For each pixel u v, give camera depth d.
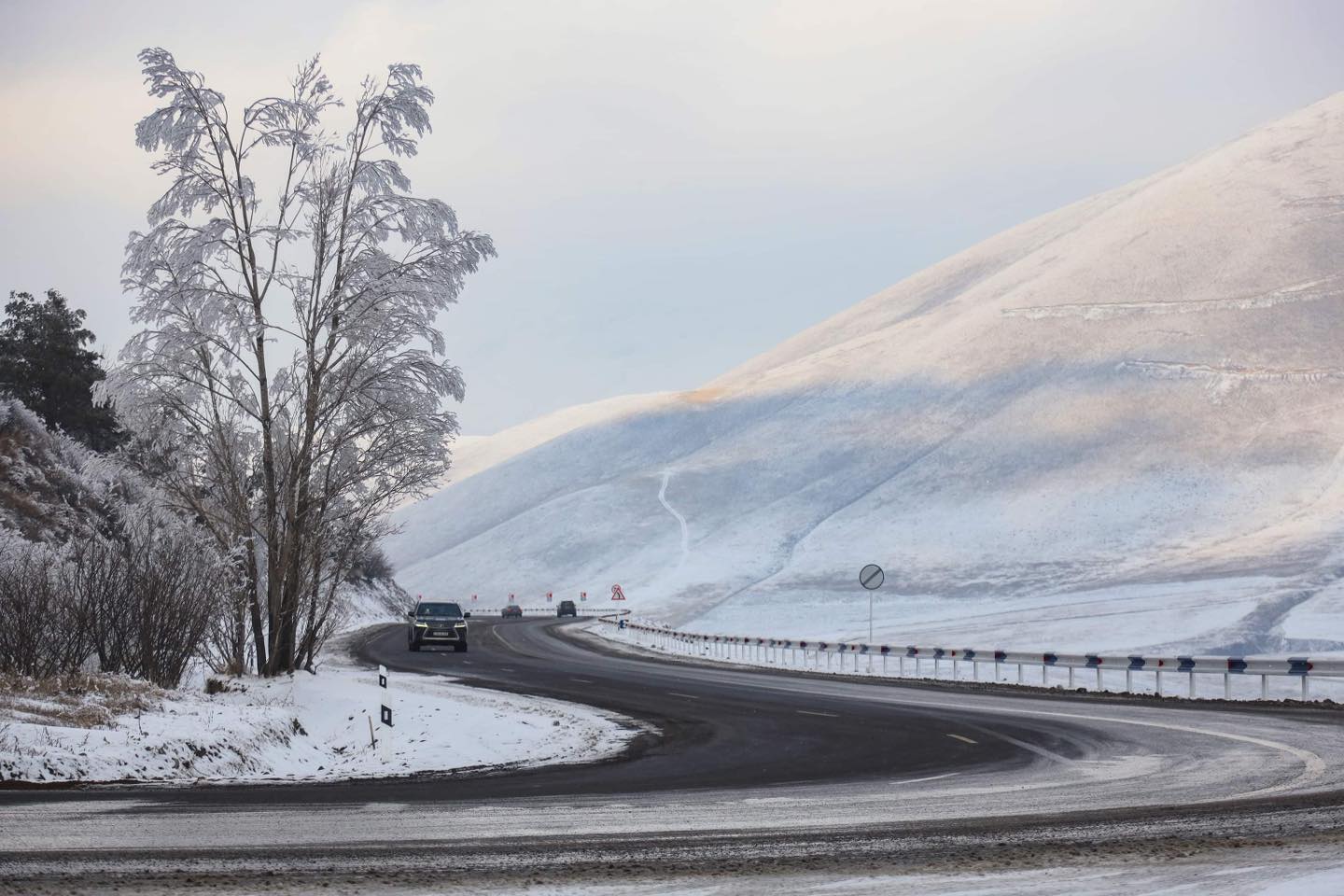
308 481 47.78
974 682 53.19
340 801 20.33
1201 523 163.88
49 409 99.56
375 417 49.59
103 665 37.59
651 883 13.35
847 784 22.88
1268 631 90.75
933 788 22.03
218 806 19.25
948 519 187.50
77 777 22.39
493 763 28.78
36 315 102.94
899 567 173.25
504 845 15.91
